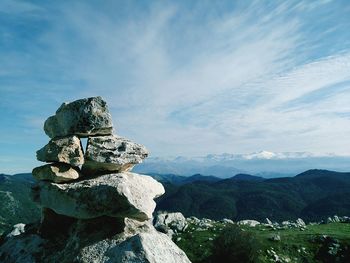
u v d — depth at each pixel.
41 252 18.67
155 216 69.12
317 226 71.06
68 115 18.81
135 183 18.06
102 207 16.78
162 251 15.48
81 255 16.30
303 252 56.62
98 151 18.47
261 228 70.56
